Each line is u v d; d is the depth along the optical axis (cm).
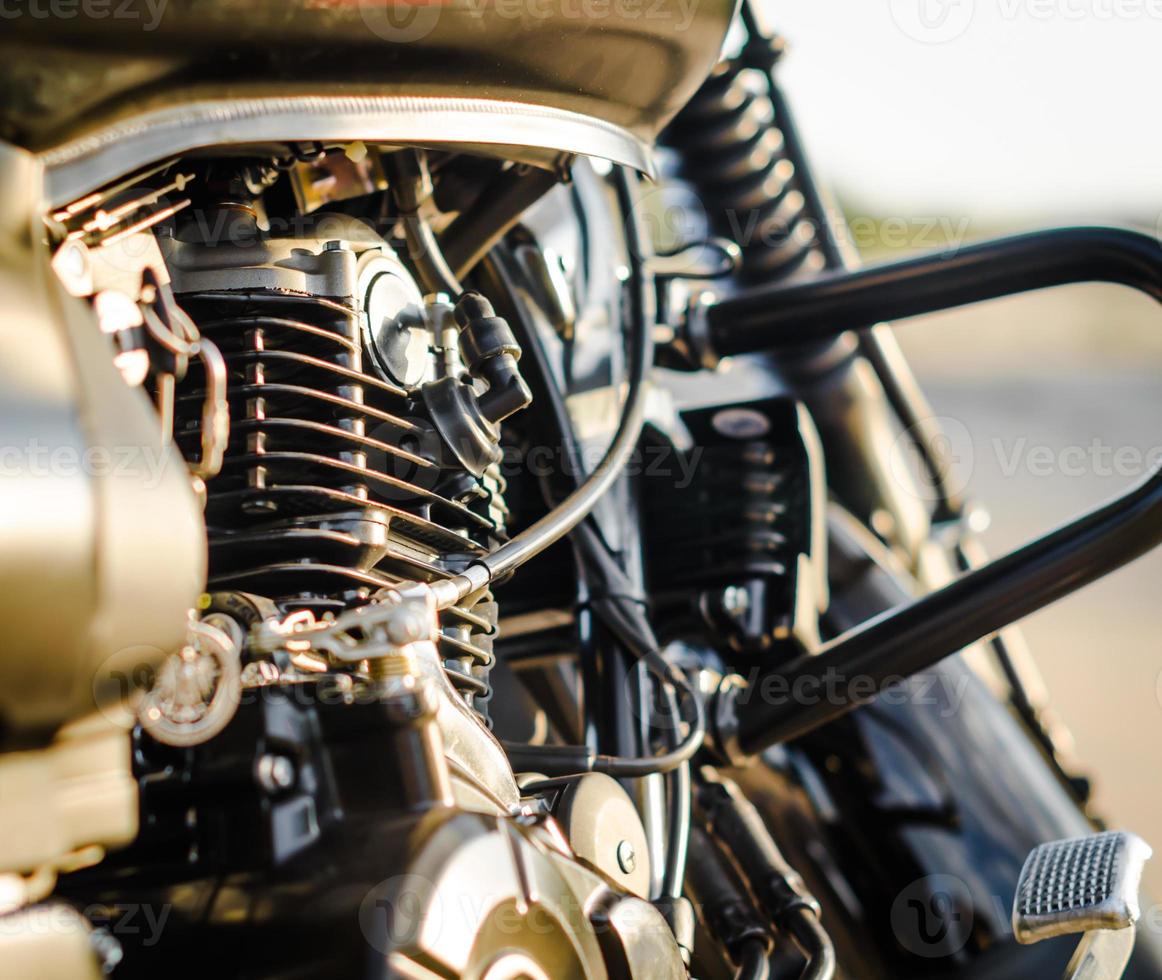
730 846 130
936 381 942
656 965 91
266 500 84
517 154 101
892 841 167
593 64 95
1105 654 492
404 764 79
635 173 141
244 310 87
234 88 77
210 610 79
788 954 126
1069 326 1130
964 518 227
